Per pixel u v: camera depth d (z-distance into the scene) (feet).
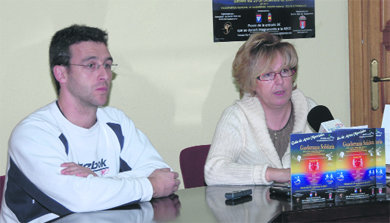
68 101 6.02
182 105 9.68
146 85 9.45
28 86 8.86
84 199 5.18
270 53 6.49
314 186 4.94
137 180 5.49
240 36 9.84
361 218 4.86
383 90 10.64
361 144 5.00
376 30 10.47
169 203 5.32
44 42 8.85
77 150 6.03
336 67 10.52
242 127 6.91
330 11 10.36
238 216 4.62
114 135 6.43
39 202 5.61
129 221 4.65
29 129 5.84
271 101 6.62
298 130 6.96
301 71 10.31
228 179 6.22
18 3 8.67
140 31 9.30
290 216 4.70
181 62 9.58
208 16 9.63
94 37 6.00
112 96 9.27
